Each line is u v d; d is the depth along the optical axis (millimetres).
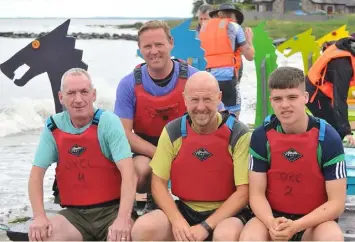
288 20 50562
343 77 5047
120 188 3816
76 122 3705
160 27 3965
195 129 3668
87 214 3754
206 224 3492
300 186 3463
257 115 7438
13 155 8156
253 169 3555
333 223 3332
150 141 4258
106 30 77750
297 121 3400
